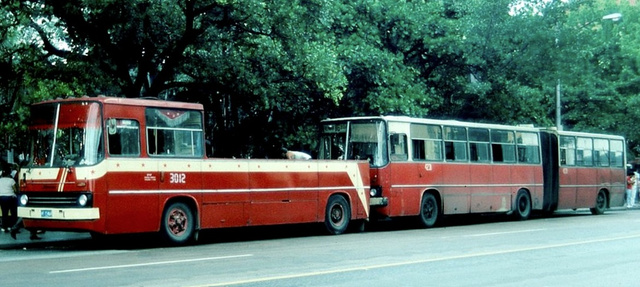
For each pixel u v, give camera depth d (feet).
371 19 95.35
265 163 63.93
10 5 64.49
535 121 111.96
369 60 87.97
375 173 74.90
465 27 100.01
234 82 78.33
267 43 73.15
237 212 61.31
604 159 109.70
